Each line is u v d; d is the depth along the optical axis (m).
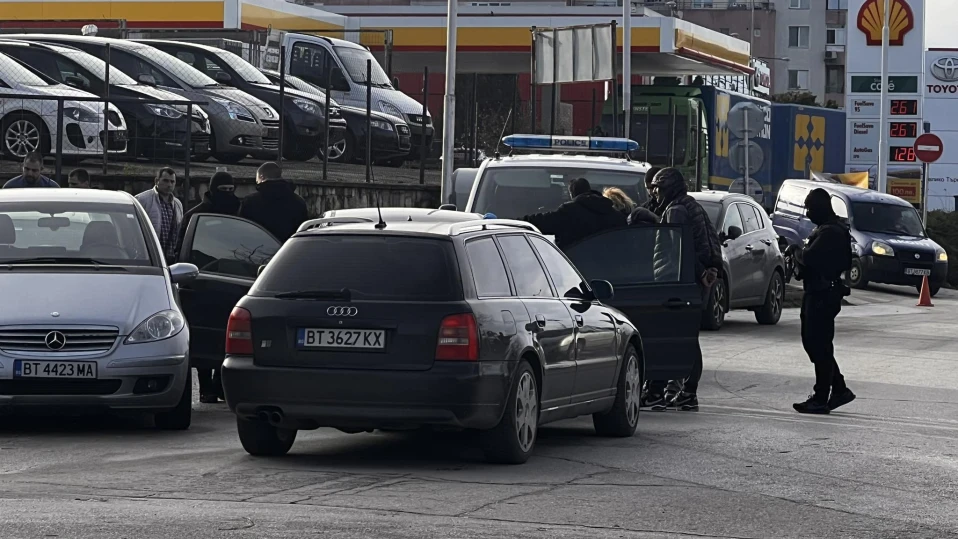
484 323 11.95
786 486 11.65
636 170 21.45
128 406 13.87
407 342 11.81
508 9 53.94
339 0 89.38
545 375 12.81
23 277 14.41
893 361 23.75
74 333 13.82
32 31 46.94
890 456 13.57
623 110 46.00
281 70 31.11
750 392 19.44
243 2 47.94
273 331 12.08
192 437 14.07
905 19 60.56
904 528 9.99
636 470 12.29
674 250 16.62
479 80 59.72
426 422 11.80
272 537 8.88
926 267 41.53
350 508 9.99
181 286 16.52
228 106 32.25
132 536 8.83
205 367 16.50
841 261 17.31
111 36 43.88
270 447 12.68
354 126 38.22
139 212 15.83
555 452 13.35
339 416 11.91
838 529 9.88
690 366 16.59
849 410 17.75
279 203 18.22
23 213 15.52
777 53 142.25
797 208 42.56
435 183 36.22
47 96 25.45
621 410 14.58
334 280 12.12
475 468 12.19
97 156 26.92
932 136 48.59
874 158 61.12
